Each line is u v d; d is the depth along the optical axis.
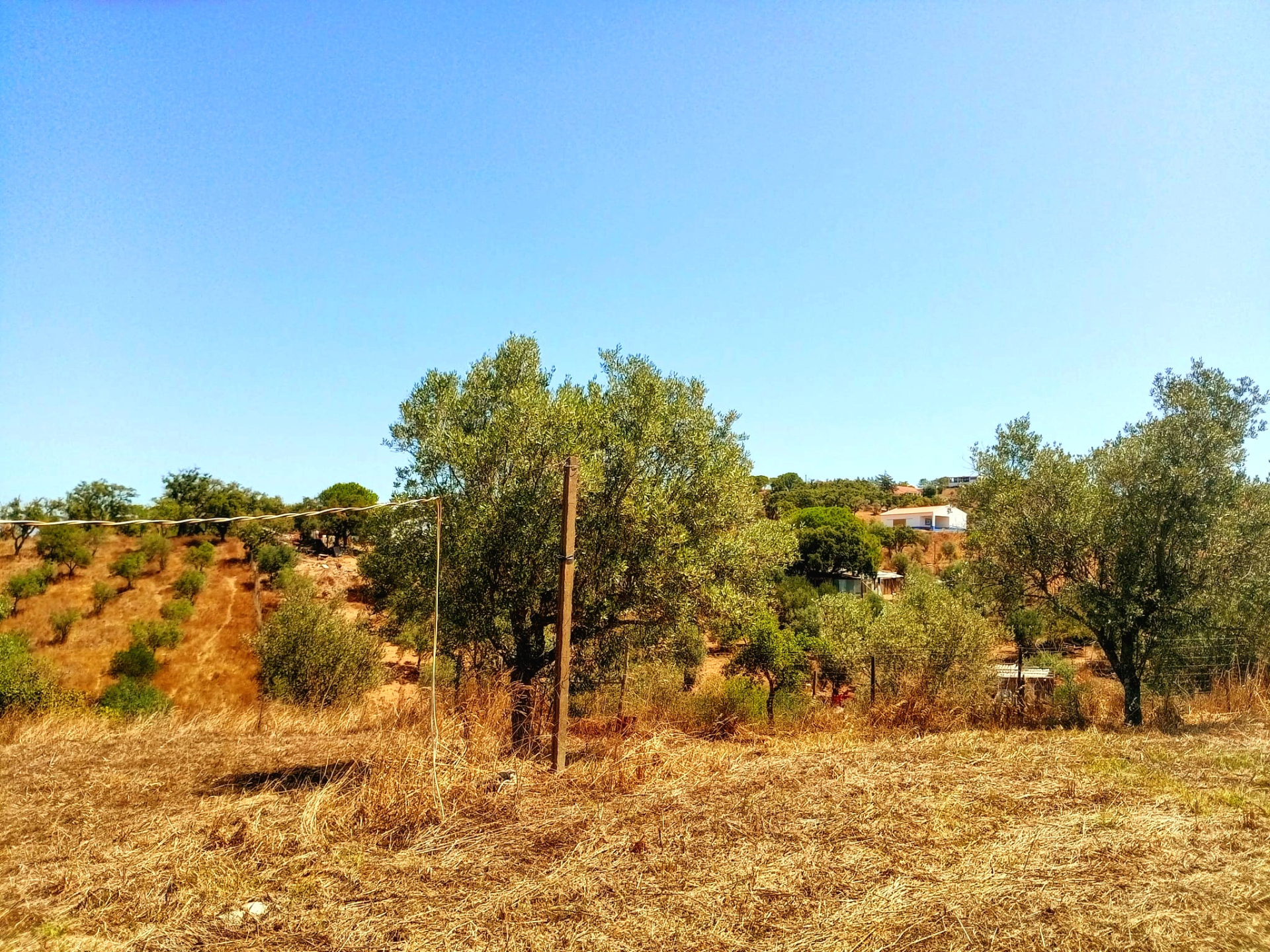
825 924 4.47
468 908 4.64
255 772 8.15
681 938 4.29
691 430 9.71
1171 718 11.34
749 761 8.34
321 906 4.68
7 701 14.15
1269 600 11.09
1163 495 11.09
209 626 31.55
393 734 8.80
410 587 9.70
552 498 9.11
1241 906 4.76
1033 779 7.62
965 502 13.38
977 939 4.30
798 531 46.97
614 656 10.77
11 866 5.35
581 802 6.66
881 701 12.21
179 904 4.70
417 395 9.94
